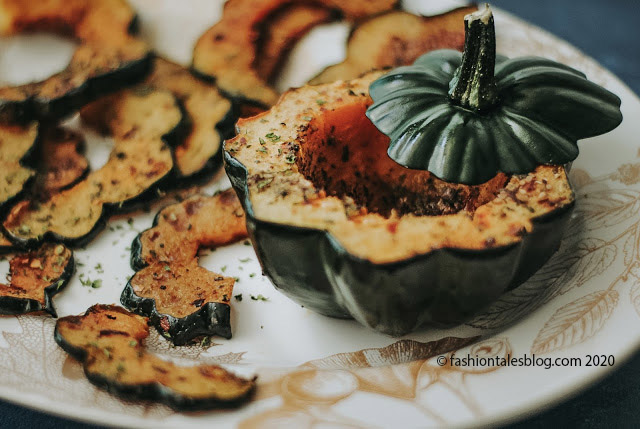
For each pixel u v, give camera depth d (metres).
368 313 0.28
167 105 0.38
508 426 0.29
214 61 0.40
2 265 0.34
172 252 0.33
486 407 0.26
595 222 0.32
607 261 0.31
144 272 0.32
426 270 0.27
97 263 0.34
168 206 0.35
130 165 0.36
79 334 0.29
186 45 0.42
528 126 0.29
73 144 0.37
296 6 0.42
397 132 0.30
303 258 0.28
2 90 0.38
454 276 0.27
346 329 0.31
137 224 0.35
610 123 0.30
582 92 0.31
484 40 0.29
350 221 0.28
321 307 0.30
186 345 0.31
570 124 0.30
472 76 0.29
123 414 0.27
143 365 0.28
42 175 0.36
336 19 0.42
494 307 0.31
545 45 0.39
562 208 0.28
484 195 0.31
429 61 0.33
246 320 0.31
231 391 0.27
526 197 0.28
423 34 0.39
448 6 0.41
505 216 0.28
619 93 0.36
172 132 0.37
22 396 0.27
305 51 0.41
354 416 0.27
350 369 0.29
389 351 0.30
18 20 0.42
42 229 0.34
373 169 0.34
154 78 0.40
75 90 0.38
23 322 0.31
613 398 0.30
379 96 0.31
